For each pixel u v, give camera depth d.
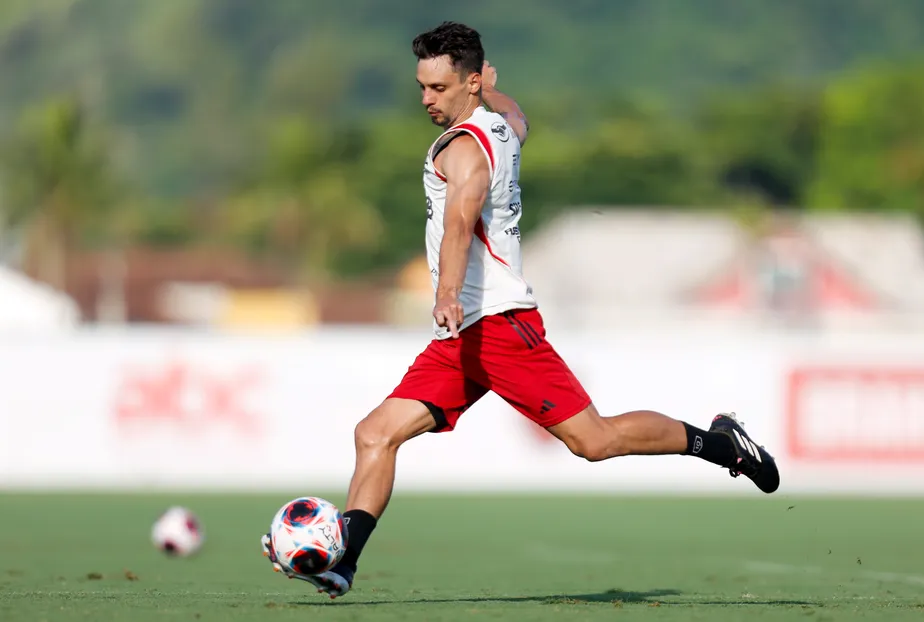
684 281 190.75
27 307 142.88
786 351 78.50
